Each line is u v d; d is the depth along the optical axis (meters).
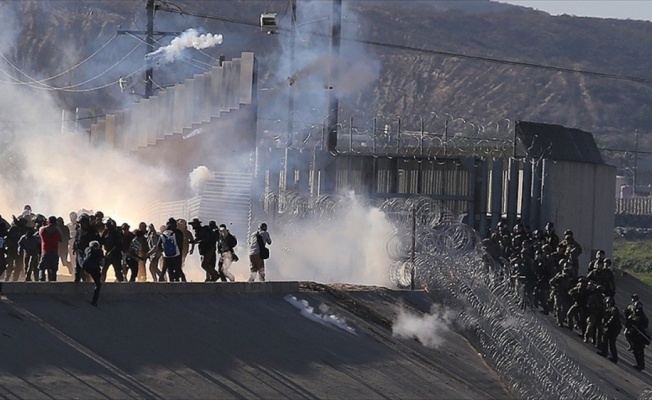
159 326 62.34
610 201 120.19
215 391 56.75
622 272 126.75
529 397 70.00
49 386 52.16
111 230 68.31
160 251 72.38
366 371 65.38
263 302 71.06
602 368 83.69
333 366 64.75
